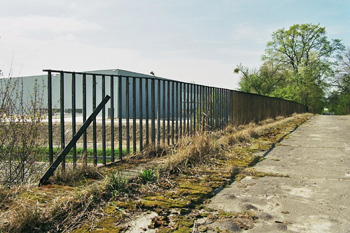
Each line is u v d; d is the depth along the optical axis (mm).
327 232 2648
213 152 6113
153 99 6223
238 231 2650
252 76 36844
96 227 2678
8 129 3977
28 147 4055
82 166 4246
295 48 48719
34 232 2525
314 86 48906
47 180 3834
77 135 4219
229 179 4402
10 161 3906
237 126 11281
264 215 3035
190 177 4465
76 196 3156
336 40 48094
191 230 2652
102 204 3178
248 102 13250
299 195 3705
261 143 8289
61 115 4203
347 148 7617
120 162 5129
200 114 8297
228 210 3170
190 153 5531
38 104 4230
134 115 5684
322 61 49438
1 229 2459
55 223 2684
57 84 24312
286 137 10086
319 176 4684
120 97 5293
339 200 3520
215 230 2662
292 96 35094
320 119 24094
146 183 4000
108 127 13328
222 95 10148
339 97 53750
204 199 3514
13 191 3373
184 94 7488
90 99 23750
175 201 3381
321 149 7441
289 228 2727
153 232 2604
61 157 3957
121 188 3633
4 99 4062
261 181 4375
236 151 6801
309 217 2990
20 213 2631
